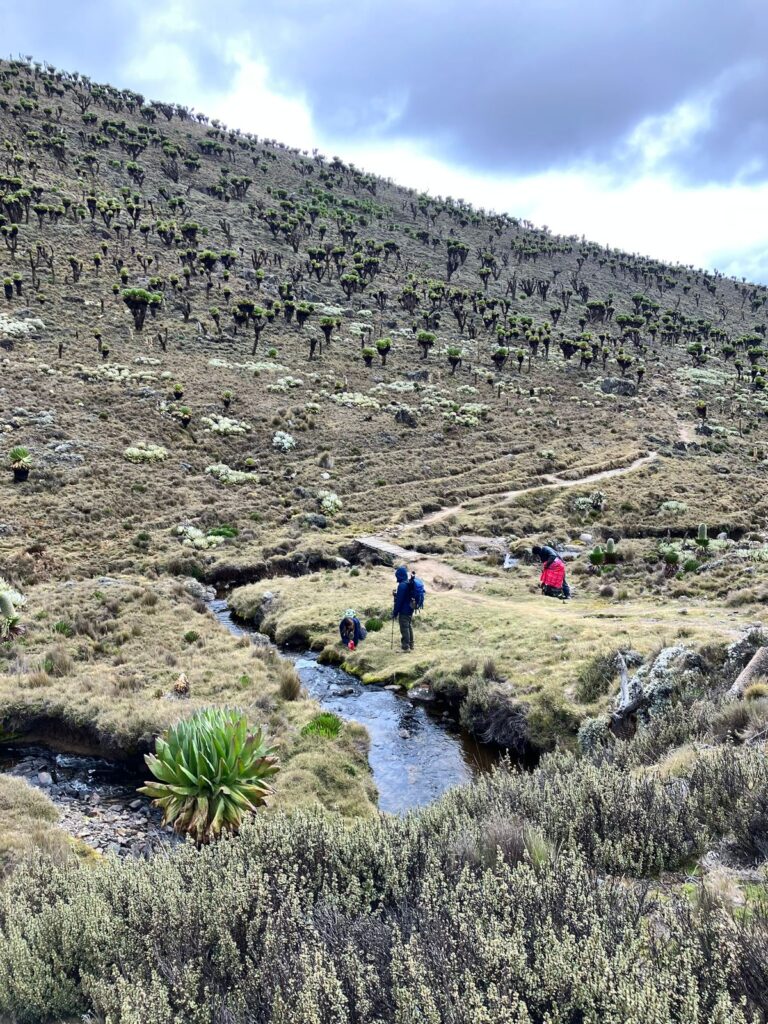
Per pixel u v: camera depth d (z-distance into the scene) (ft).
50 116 460.55
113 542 109.29
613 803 17.69
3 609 58.95
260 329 243.40
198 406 185.16
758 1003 9.27
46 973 12.61
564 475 164.55
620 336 369.09
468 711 48.21
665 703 37.55
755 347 381.40
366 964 10.84
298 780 36.88
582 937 10.68
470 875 13.52
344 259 413.80
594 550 97.35
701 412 237.25
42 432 149.28
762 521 132.46
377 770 41.60
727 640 41.50
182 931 12.82
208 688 49.03
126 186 409.28
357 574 91.20
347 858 15.88
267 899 13.56
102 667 53.01
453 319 351.25
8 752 41.81
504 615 67.51
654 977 9.23
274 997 10.40
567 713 43.78
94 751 41.55
